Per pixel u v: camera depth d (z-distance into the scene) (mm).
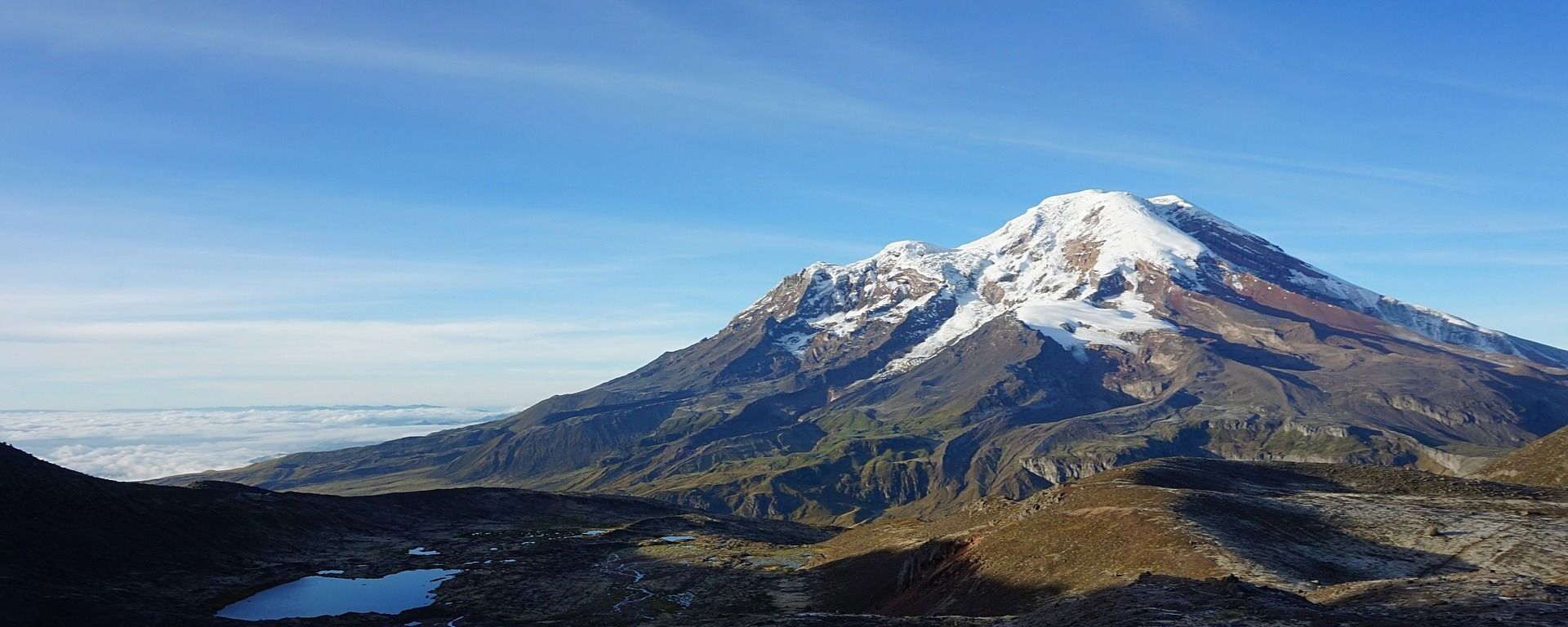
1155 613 46625
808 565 120500
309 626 79000
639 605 97250
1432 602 45844
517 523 180375
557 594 105375
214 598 95938
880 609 88438
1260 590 50750
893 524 133000
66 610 73500
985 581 79938
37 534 92688
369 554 133250
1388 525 79312
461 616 91938
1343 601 50781
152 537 108500
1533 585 47625
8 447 111312
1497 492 101188
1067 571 74000
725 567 123438
